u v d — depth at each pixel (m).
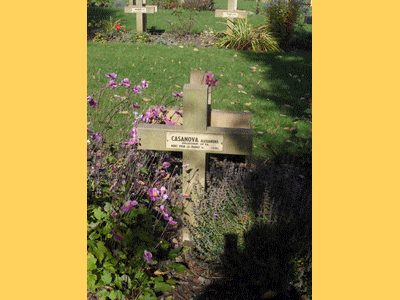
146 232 3.35
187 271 3.38
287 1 12.06
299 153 5.36
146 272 3.23
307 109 6.37
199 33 12.36
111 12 14.84
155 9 11.45
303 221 3.42
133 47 9.79
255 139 5.66
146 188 3.83
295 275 3.14
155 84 7.40
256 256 3.30
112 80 4.55
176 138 3.54
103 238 3.35
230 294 3.15
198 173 3.65
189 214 3.72
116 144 4.91
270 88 7.79
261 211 3.39
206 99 3.41
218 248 3.41
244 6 18.81
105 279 2.98
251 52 10.34
